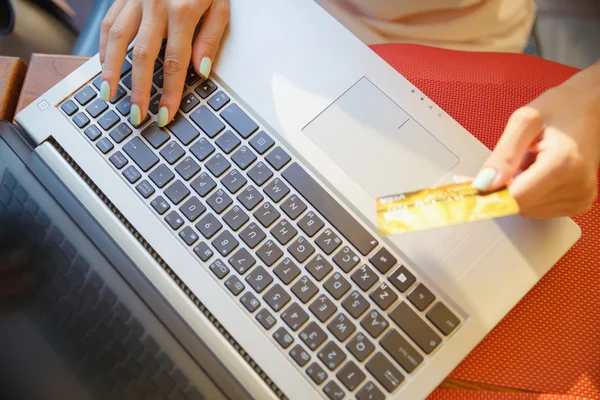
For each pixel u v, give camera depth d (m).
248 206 0.46
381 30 0.73
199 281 0.44
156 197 0.47
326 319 0.42
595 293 0.47
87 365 0.43
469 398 0.44
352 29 0.73
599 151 0.44
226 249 0.45
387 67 0.50
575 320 0.46
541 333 0.46
